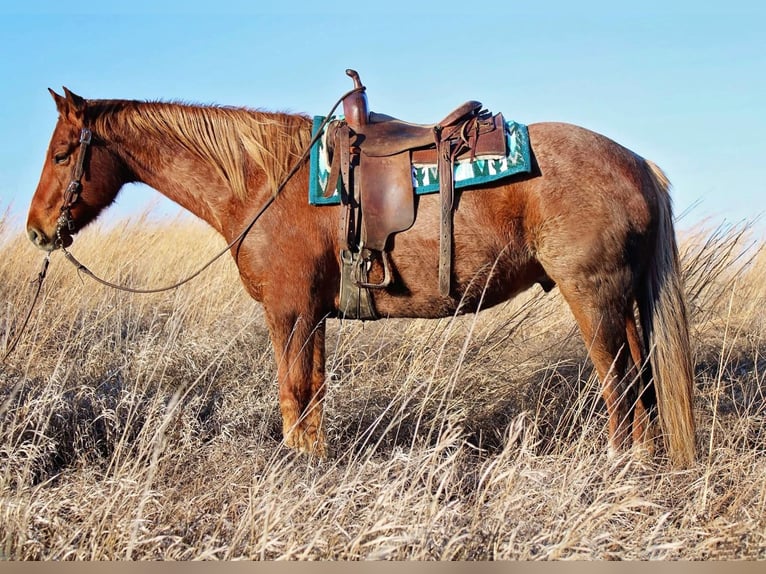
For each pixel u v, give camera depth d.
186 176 3.68
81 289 5.60
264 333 5.28
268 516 2.47
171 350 4.44
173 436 3.48
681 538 2.61
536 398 4.22
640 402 3.35
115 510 2.63
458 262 3.31
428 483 2.63
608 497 2.78
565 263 3.21
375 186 3.32
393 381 4.36
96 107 3.70
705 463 3.19
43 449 3.25
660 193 3.37
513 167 3.17
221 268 6.45
